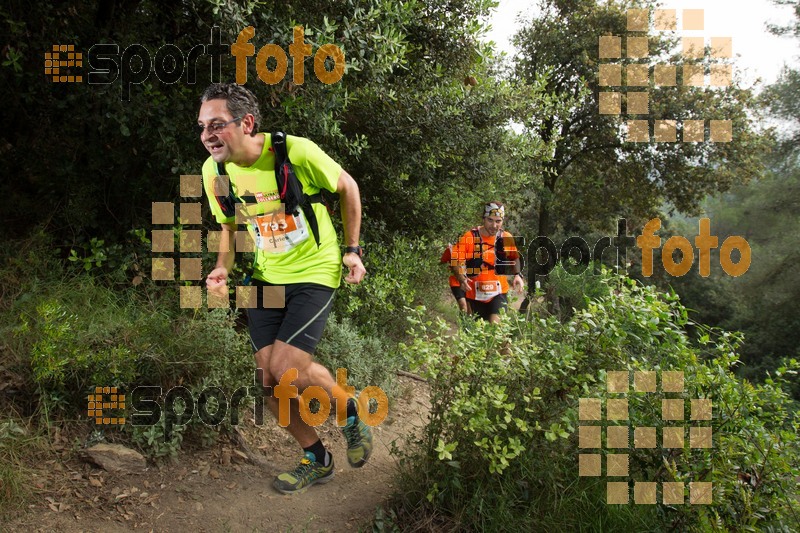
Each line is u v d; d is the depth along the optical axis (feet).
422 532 9.00
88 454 9.95
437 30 20.06
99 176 15.19
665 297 10.48
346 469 11.32
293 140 8.91
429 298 26.58
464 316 15.29
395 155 19.47
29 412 10.37
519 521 8.84
